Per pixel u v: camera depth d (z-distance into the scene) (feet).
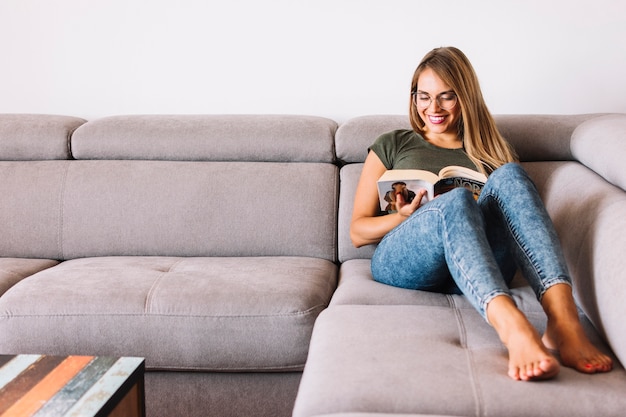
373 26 7.95
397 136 6.44
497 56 7.86
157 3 8.17
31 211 7.22
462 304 5.27
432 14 7.85
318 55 8.09
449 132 6.39
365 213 6.26
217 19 8.14
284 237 6.95
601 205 4.98
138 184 7.17
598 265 4.51
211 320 5.46
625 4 7.59
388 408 3.72
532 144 6.77
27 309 5.57
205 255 7.05
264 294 5.57
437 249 4.92
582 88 7.83
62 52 8.39
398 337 4.50
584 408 3.62
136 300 5.58
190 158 7.36
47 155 7.48
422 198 5.74
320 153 7.23
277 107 8.27
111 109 8.48
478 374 3.95
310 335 5.46
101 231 7.13
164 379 5.65
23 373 4.13
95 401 3.76
